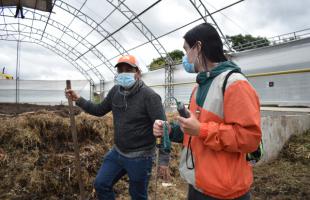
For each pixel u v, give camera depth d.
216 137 1.72
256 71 14.70
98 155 5.30
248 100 1.69
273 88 13.74
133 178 3.17
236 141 1.68
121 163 3.21
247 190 1.84
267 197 5.08
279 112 13.00
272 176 6.03
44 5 20.56
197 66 1.99
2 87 32.78
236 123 1.69
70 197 4.51
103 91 33.84
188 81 19.89
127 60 3.19
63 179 4.66
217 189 1.78
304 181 5.70
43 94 33.94
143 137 3.17
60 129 5.71
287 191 5.27
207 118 1.84
